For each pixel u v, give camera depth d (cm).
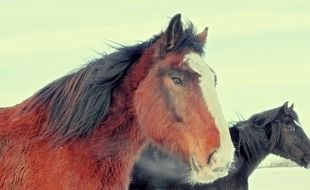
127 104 353
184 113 332
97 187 340
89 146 343
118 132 350
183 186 689
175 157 341
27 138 341
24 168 334
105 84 353
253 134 786
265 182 1703
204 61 347
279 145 832
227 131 326
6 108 356
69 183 334
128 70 358
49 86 356
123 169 351
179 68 339
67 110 346
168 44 347
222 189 733
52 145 339
